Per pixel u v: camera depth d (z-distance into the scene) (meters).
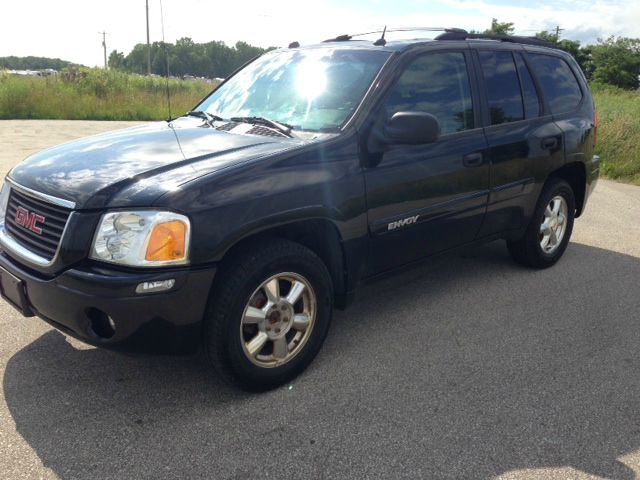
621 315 4.12
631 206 8.04
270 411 2.84
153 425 2.70
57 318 2.69
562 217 5.08
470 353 3.49
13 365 3.17
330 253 3.21
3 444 2.52
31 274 2.73
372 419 2.79
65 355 3.29
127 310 2.49
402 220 3.49
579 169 5.18
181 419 2.75
